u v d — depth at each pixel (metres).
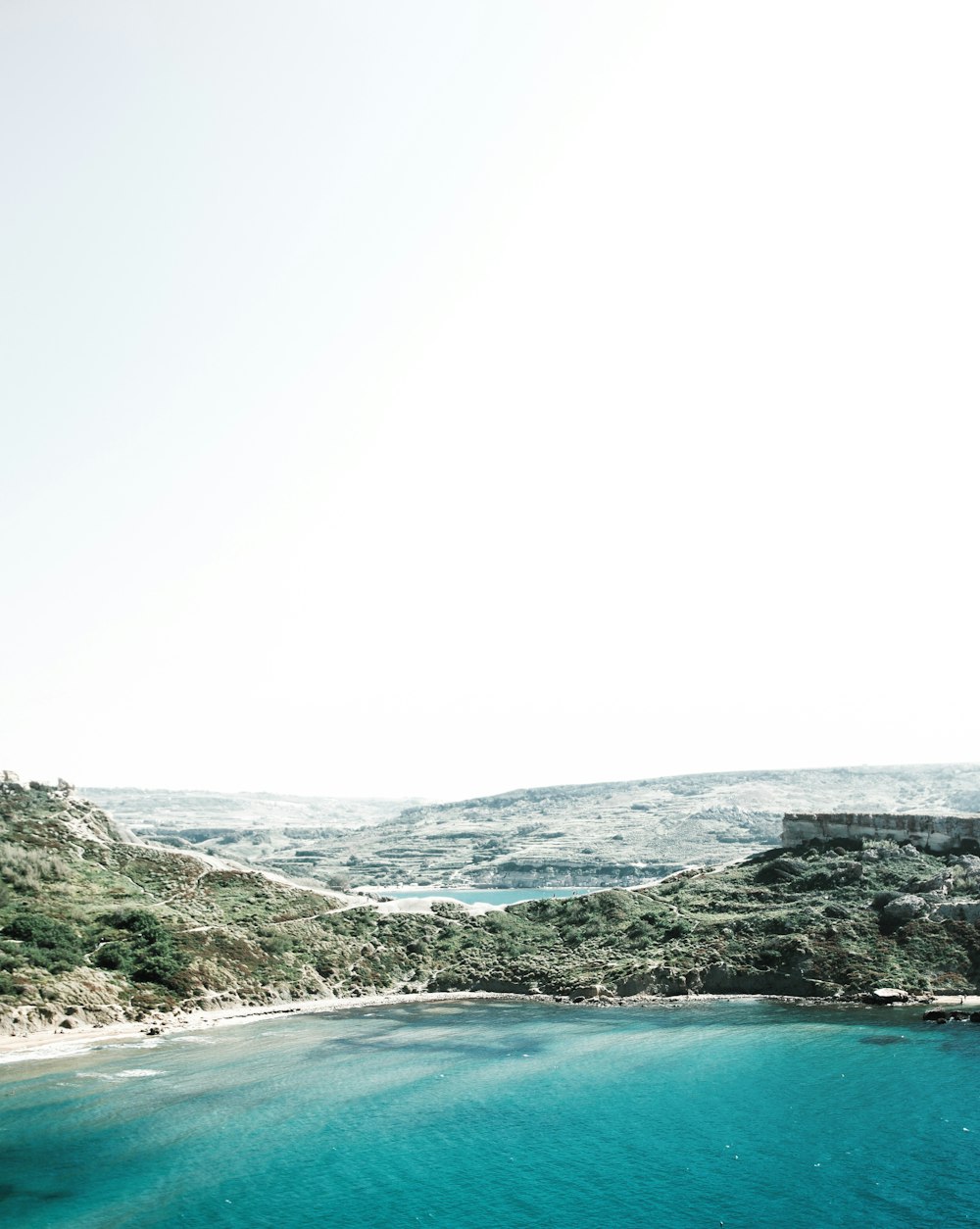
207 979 99.12
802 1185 48.72
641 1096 64.06
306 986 105.50
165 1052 78.94
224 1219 47.03
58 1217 47.47
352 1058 76.50
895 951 94.50
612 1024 86.31
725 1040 77.31
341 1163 53.84
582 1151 54.81
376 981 111.25
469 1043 81.31
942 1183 48.06
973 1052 70.06
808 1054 71.62
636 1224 45.31
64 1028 83.88
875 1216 44.97
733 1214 45.91
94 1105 64.56
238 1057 76.94
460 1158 54.22
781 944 98.75
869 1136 54.69
